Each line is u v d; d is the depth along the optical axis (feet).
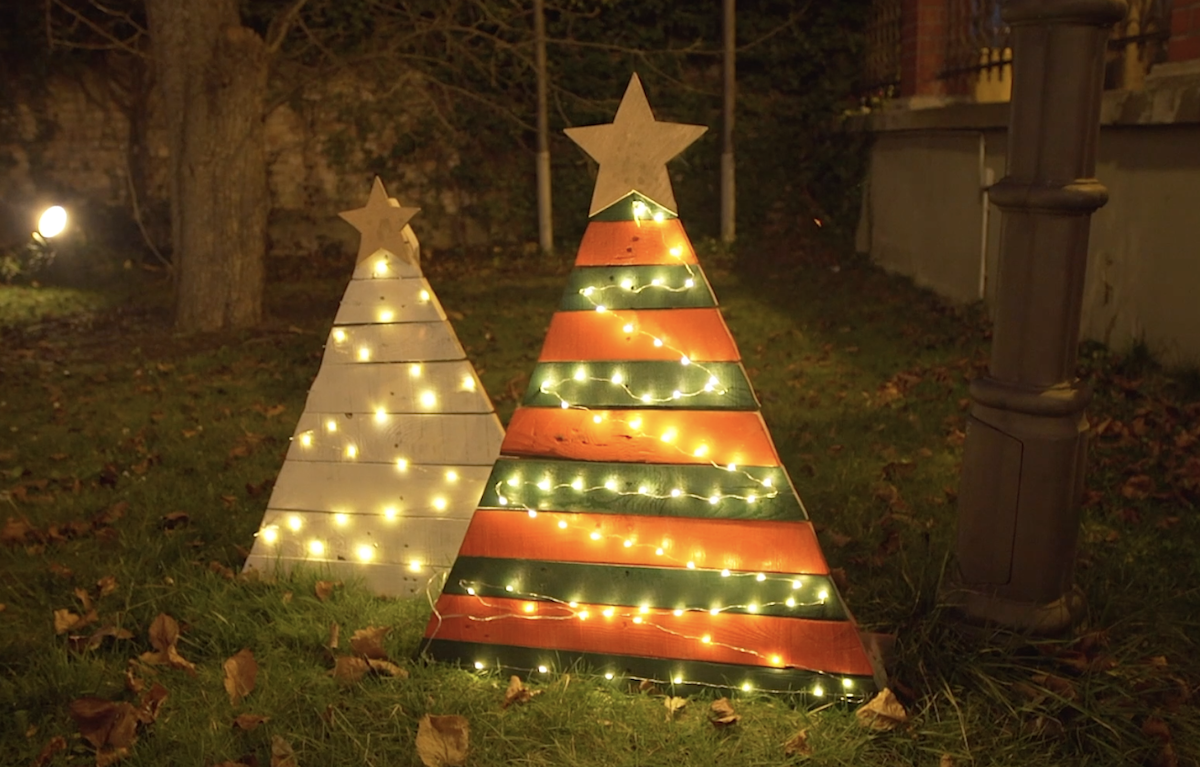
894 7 37.06
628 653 9.24
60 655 9.57
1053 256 8.52
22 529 13.16
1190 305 18.11
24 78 41.42
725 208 42.88
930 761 7.90
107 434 18.25
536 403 9.26
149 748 8.30
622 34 42.73
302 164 43.50
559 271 39.45
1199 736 7.96
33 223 42.11
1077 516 9.18
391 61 40.52
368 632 9.81
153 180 42.93
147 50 41.60
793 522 8.74
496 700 8.94
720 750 8.07
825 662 8.74
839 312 28.37
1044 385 8.81
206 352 25.71
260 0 40.68
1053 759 7.85
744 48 40.83
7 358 25.80
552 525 9.30
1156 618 9.67
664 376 8.96
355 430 10.93
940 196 30.50
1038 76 8.30
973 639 9.14
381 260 10.64
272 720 8.64
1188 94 17.11
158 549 12.21
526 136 43.93
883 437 16.12
